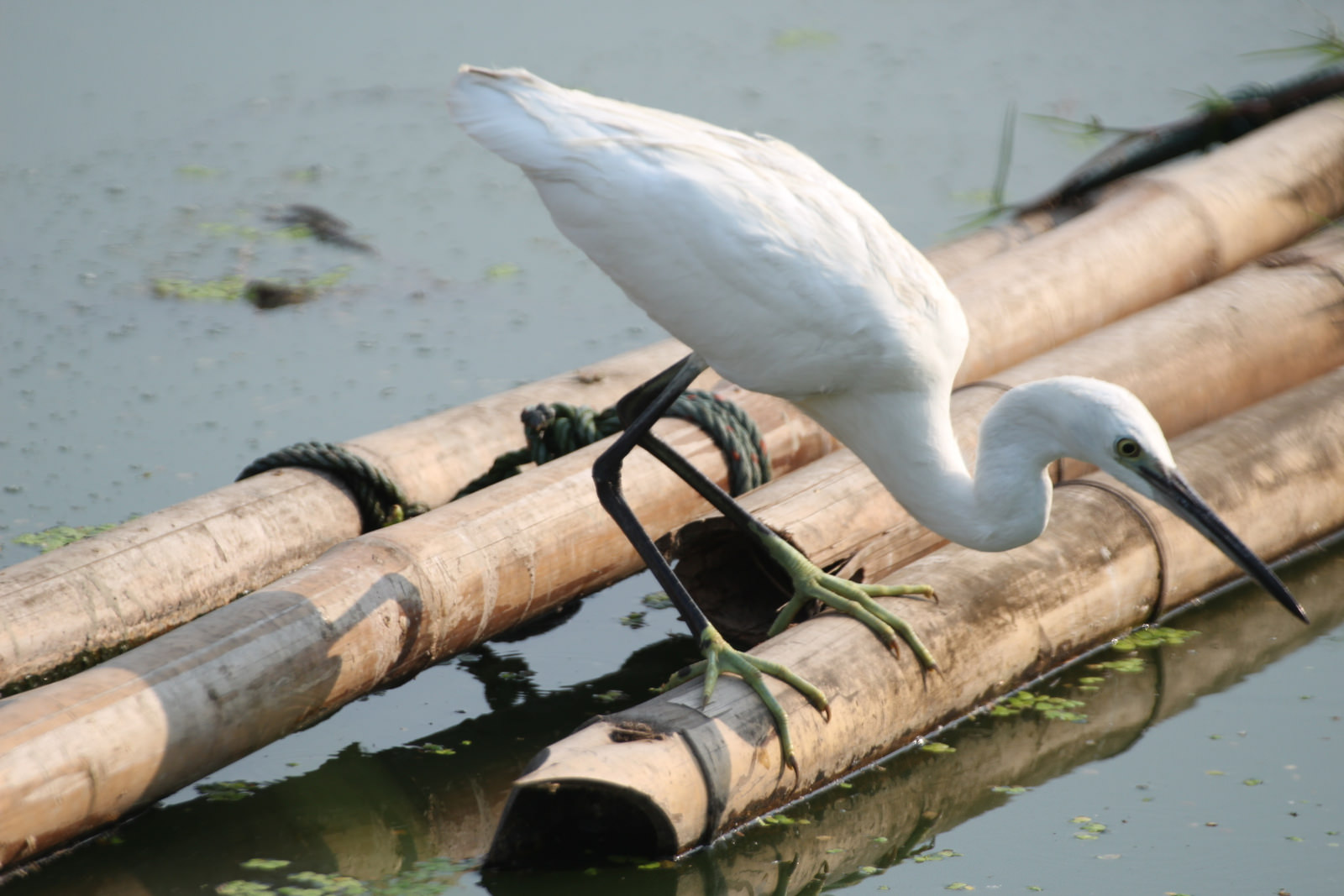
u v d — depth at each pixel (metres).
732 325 7.79
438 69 20.19
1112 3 22.44
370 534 8.52
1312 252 12.18
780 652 7.77
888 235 7.92
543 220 16.44
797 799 7.69
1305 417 10.47
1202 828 7.57
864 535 8.94
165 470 11.41
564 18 22.17
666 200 7.78
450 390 12.74
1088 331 11.80
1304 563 10.43
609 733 7.06
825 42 21.05
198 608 8.71
